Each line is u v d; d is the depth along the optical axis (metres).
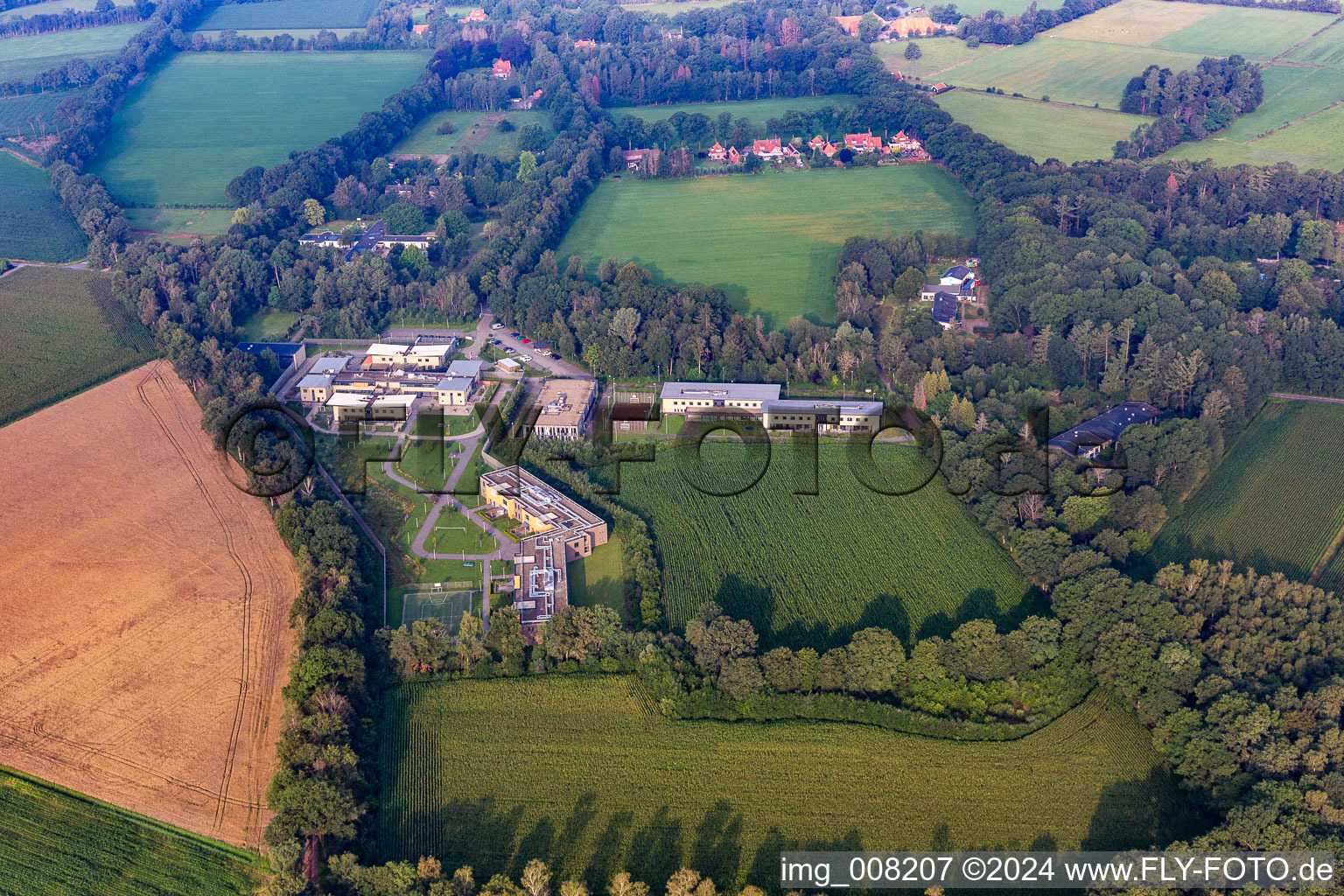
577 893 182.12
